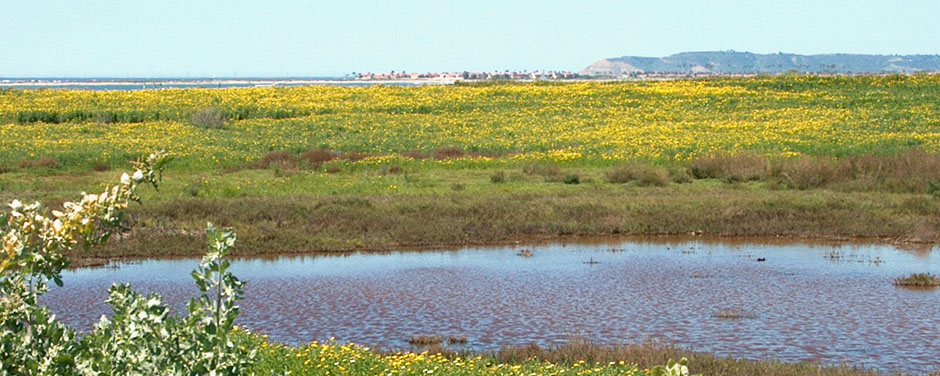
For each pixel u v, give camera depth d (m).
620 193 27.14
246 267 18.45
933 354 12.09
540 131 44.88
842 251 20.42
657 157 34.94
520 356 11.20
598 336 13.10
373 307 15.02
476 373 9.51
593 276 17.66
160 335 4.18
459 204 24.17
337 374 9.30
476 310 14.82
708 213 23.56
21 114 47.91
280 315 14.41
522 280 17.27
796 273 17.95
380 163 32.97
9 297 4.19
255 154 36.47
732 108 53.06
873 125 45.59
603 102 55.62
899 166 29.22
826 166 29.20
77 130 44.22
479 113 52.09
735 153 34.69
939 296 15.78
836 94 56.94
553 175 30.83
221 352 4.18
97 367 4.21
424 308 14.95
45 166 32.00
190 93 60.16
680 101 55.50
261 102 55.78
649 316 14.37
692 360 10.87
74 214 4.20
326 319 14.18
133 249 19.30
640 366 10.53
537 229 22.61
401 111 53.22
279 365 9.28
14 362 4.22
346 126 46.44
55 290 16.03
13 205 4.32
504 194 26.41
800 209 23.94
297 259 19.45
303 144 39.72
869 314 14.44
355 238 21.00
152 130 44.44
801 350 12.29
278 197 25.14
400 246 21.00
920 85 60.19
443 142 41.25
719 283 16.97
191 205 22.81
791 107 52.88
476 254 20.14
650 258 19.64
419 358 9.98
